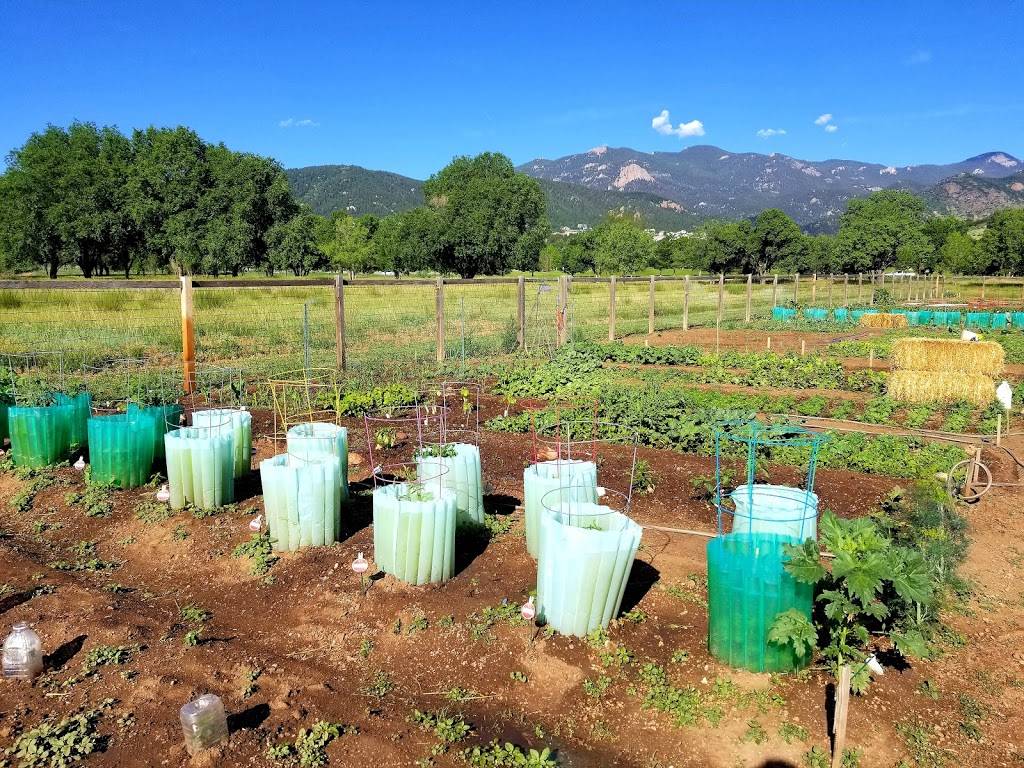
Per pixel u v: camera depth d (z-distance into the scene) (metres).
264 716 4.53
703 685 4.88
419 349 19.73
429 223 80.44
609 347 20.77
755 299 49.78
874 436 11.23
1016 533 7.64
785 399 13.90
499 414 13.06
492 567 6.64
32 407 9.28
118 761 4.11
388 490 6.43
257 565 6.61
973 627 5.70
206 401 13.22
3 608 5.81
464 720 4.60
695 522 7.84
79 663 5.07
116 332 19.52
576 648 5.26
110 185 61.44
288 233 68.94
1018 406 14.04
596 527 5.67
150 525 7.54
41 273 71.25
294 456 7.17
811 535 5.91
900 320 29.17
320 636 5.55
